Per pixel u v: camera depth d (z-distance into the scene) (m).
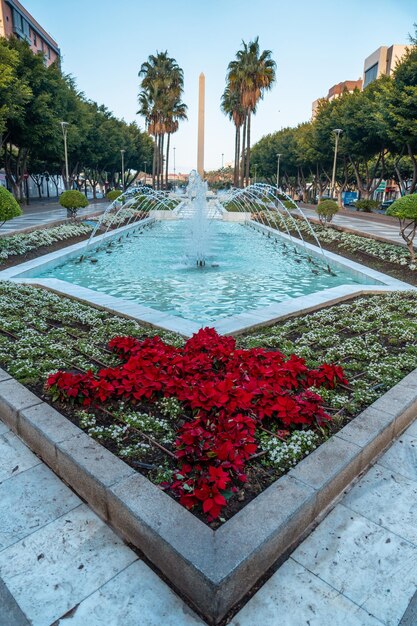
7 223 16.44
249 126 29.98
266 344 4.56
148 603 1.80
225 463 2.20
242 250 13.44
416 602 1.83
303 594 1.85
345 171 32.56
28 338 4.32
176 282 8.48
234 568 1.72
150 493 2.14
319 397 2.94
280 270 10.08
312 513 2.22
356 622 1.74
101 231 16.22
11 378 3.42
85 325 5.19
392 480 2.60
